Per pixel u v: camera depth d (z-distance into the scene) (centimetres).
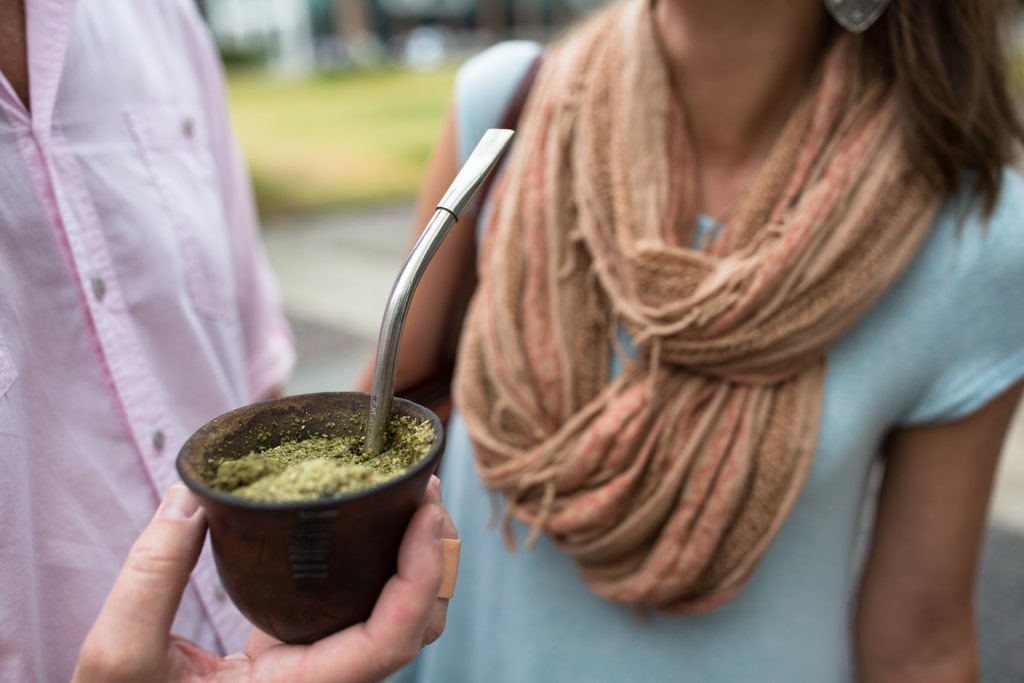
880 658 113
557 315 110
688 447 100
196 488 53
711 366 102
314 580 55
